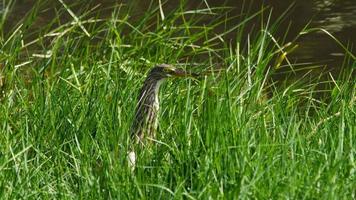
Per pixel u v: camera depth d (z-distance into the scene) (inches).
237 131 428.5
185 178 400.8
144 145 450.9
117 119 468.1
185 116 455.5
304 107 548.1
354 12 807.7
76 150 444.5
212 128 426.0
